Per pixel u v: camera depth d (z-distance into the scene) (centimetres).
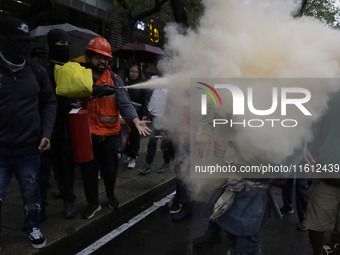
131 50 644
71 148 294
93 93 278
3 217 310
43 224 296
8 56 218
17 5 858
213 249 290
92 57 296
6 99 220
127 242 299
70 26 582
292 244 305
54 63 286
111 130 314
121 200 362
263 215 199
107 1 1127
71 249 280
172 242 302
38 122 236
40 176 295
